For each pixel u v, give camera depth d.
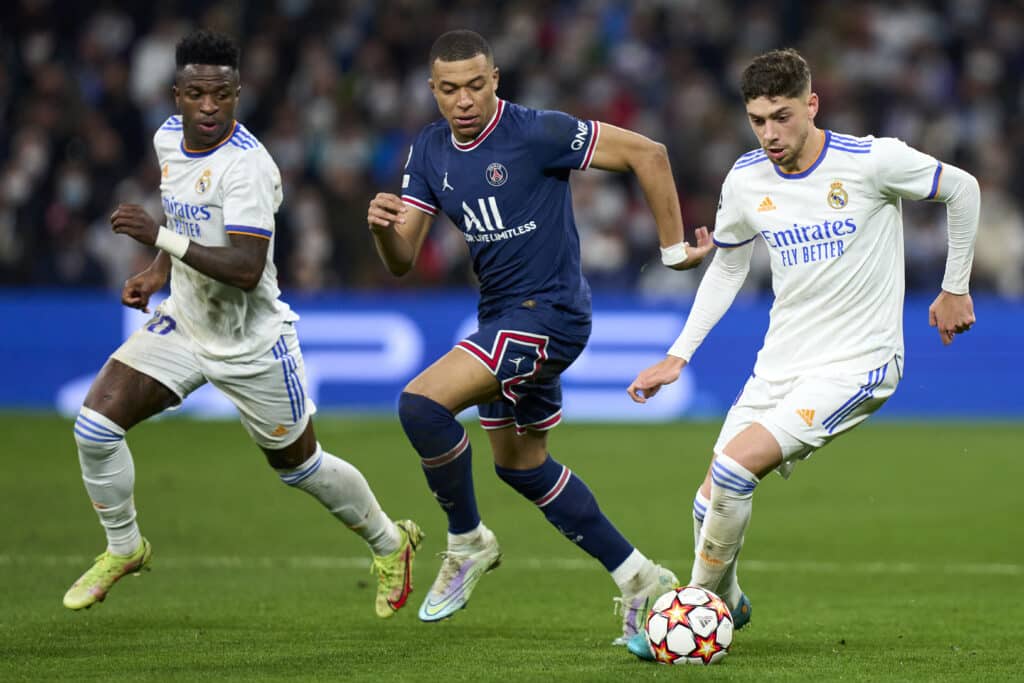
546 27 66.81
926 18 69.19
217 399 51.81
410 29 65.88
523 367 19.52
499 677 16.78
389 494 36.25
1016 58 68.12
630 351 52.12
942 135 64.19
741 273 19.78
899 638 20.44
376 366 52.34
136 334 20.50
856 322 18.75
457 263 56.53
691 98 64.62
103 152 59.66
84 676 16.89
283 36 65.38
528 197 19.64
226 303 20.06
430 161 20.12
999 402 53.25
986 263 58.94
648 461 42.25
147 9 67.12
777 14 68.38
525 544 30.23
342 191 58.78
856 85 65.44
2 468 39.72
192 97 19.45
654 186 19.75
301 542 30.14
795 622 22.03
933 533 31.67
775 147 18.27
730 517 18.36
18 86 63.88
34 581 25.27
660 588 20.23
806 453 18.73
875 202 18.62
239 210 19.53
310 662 17.94
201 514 33.44
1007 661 18.27
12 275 56.22
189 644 19.45
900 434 48.66
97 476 20.02
